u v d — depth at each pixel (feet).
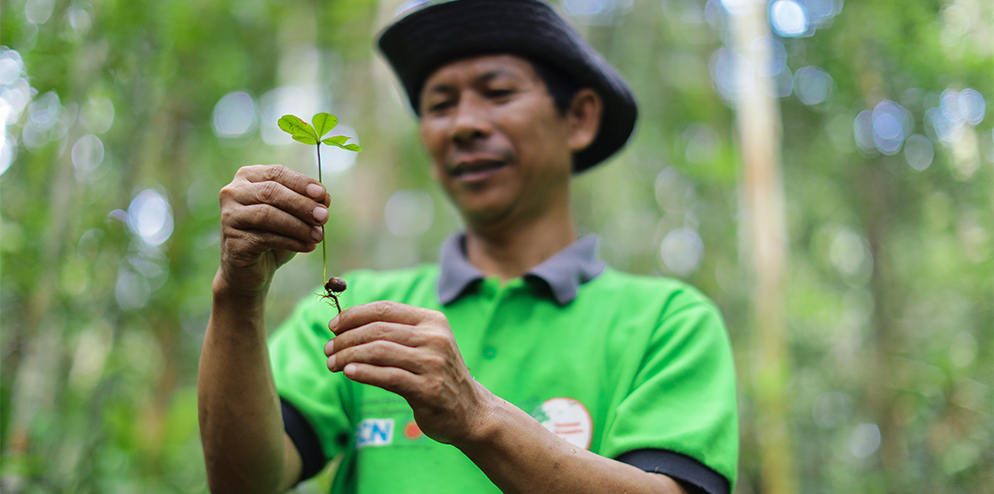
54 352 6.57
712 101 17.10
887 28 12.13
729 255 16.99
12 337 6.52
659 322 4.98
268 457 4.11
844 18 13.65
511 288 5.20
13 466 5.98
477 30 5.38
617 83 6.19
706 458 4.14
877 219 15.43
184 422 9.61
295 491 9.31
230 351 3.85
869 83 13.46
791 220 17.24
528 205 5.54
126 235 7.64
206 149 11.45
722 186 17.15
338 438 5.01
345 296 5.74
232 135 13.75
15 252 6.51
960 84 11.45
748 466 13.71
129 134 8.06
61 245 6.61
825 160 16.52
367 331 3.30
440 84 5.50
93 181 7.68
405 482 4.60
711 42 17.37
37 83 6.44
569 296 5.15
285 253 3.75
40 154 6.70
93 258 7.34
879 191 15.26
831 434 17.83
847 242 18.10
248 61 13.65
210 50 10.29
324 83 17.61
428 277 5.89
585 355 4.84
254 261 3.54
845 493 16.19
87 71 6.82
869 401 16.16
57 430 6.75
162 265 8.75
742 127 12.45
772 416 11.09
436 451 4.66
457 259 5.55
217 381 3.90
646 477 3.76
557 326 5.02
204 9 9.82
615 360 4.82
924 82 11.98
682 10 17.40
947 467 12.87
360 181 18.45
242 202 3.48
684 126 17.67
